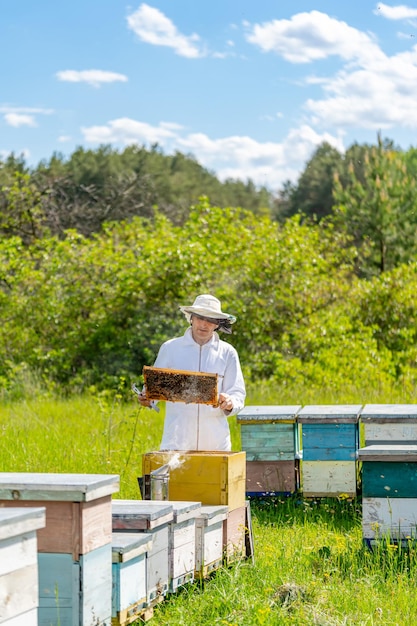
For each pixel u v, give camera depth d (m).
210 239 20.59
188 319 7.11
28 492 4.52
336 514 8.70
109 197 36.31
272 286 20.03
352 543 7.21
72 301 20.17
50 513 4.54
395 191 25.52
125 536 5.02
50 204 31.38
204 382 6.49
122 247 20.58
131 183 38.31
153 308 20.16
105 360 19.81
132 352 19.83
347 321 19.88
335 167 51.53
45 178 34.25
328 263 21.09
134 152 54.00
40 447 11.63
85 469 10.36
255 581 6.08
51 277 20.41
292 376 18.17
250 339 19.88
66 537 4.52
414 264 21.09
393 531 6.84
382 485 6.87
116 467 10.38
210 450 6.83
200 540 5.76
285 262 20.02
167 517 5.32
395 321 20.70
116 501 5.62
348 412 9.18
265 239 20.59
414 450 6.79
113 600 4.84
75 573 4.50
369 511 6.87
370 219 25.52
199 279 19.70
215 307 6.99
